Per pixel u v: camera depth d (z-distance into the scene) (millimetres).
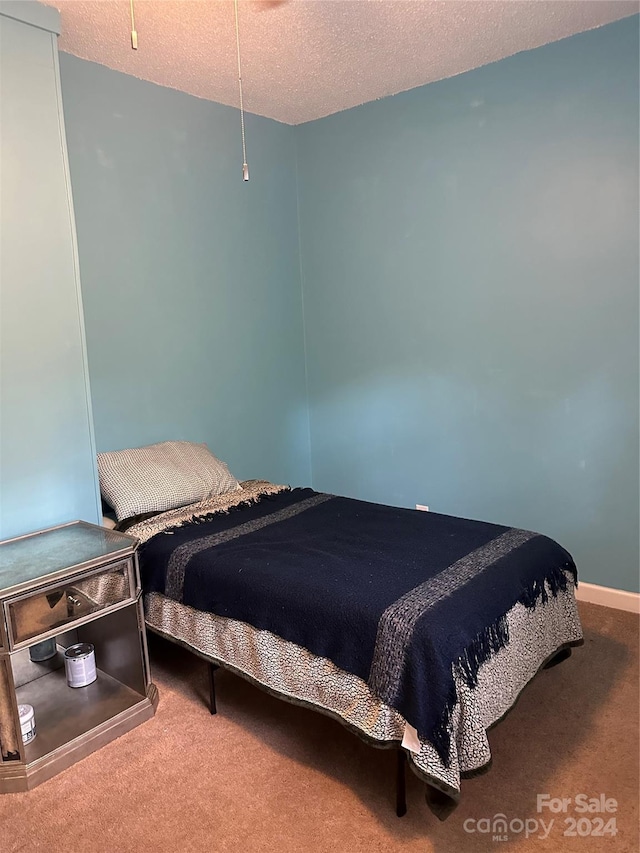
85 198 2531
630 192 2430
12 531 2094
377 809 1633
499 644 1673
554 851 1489
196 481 2629
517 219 2729
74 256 2186
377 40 2406
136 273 2742
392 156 3076
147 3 2061
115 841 1557
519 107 2643
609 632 2488
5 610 1686
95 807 1671
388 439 3357
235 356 3238
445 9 2189
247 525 2338
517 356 2824
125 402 2744
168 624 2125
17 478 2094
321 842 1534
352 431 3514
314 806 1650
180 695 2188
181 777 1774
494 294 2850
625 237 2469
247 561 1974
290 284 3531
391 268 3189
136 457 2604
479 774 1513
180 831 1581
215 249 3086
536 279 2717
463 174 2855
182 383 2982
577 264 2598
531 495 2881
